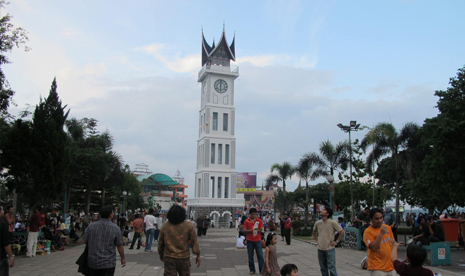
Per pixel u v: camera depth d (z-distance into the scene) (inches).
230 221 2640.3
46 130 968.3
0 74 869.8
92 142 1734.7
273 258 466.3
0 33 831.7
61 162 999.6
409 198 1809.8
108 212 337.1
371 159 1744.6
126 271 587.8
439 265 615.2
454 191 1049.5
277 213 2410.2
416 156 1688.0
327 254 435.8
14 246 743.7
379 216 311.4
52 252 840.3
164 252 324.2
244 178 5369.1
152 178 5246.1
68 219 1310.3
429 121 1182.3
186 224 327.0
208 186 2847.0
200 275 560.4
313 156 1573.6
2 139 904.3
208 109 2955.2
